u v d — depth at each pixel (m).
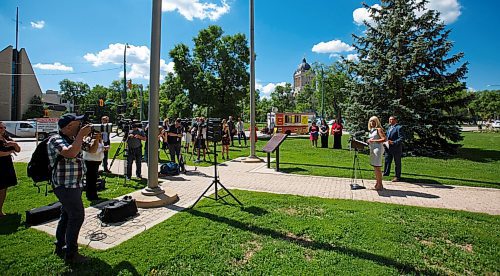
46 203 5.86
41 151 3.49
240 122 19.45
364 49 15.55
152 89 5.94
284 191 7.14
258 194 6.64
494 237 4.29
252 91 11.93
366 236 4.25
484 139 26.53
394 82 14.25
